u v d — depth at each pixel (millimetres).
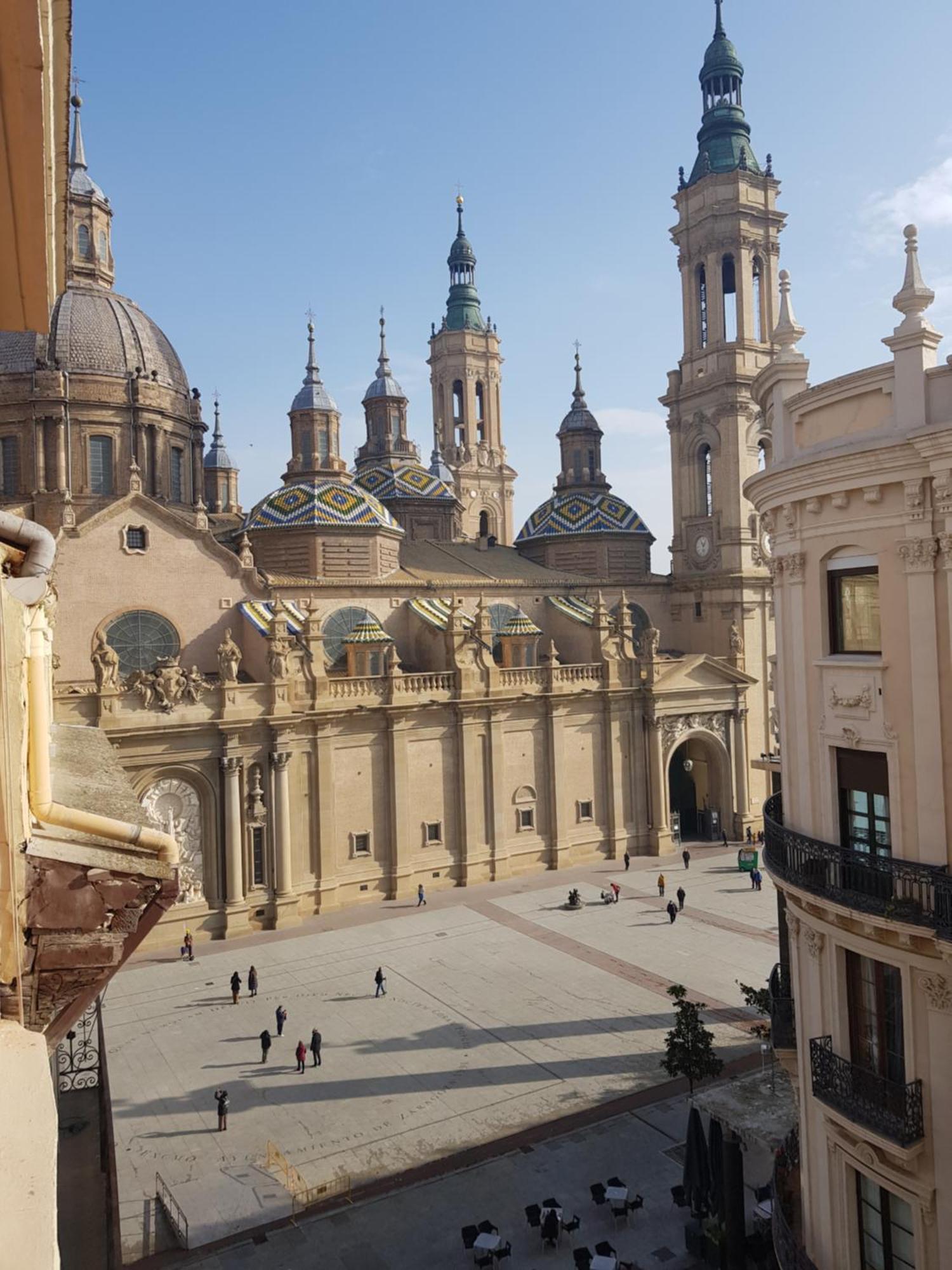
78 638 53312
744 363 70812
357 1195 28891
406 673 58750
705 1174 26344
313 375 71062
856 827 18109
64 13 6008
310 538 64562
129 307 67812
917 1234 16172
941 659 16109
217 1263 25953
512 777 62625
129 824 6957
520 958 47781
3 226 6672
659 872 62750
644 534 80062
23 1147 4281
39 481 60688
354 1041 39031
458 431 110375
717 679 69750
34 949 6500
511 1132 32219
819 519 18453
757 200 71125
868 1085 16750
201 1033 40094
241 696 52688
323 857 55406
